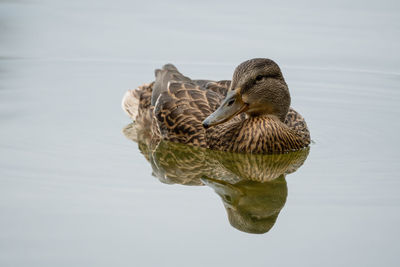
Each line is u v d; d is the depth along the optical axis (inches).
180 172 610.5
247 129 637.3
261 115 639.1
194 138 663.8
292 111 688.4
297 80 834.8
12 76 828.6
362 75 840.3
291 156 640.4
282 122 647.8
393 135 687.1
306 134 662.5
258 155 637.9
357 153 635.5
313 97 798.5
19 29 935.0
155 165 609.9
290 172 599.8
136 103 767.1
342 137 684.7
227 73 840.9
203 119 664.4
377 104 775.7
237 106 614.5
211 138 653.3
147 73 849.5
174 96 700.0
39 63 863.7
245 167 634.2
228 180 592.1
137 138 701.3
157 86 744.3
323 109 767.1
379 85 820.0
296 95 804.0
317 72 849.5
